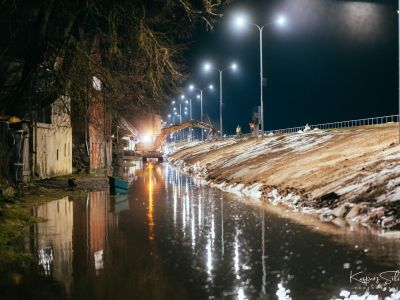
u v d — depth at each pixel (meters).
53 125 35.25
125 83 25.77
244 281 9.17
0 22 23.80
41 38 20.80
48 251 11.96
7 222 15.48
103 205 21.67
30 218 17.08
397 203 15.03
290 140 45.19
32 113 29.75
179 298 8.26
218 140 84.38
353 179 19.38
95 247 12.42
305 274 9.52
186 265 10.47
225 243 12.73
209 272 9.88
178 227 15.47
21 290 8.77
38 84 24.38
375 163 20.84
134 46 24.48
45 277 9.60
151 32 22.47
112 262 10.80
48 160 34.19
